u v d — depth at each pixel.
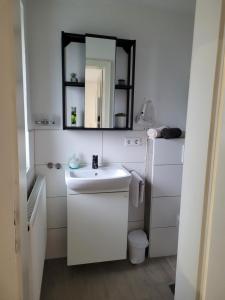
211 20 0.67
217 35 0.65
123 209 1.94
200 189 0.74
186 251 0.83
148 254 2.24
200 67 0.73
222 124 0.65
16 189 0.59
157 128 2.17
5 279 0.60
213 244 0.69
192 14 2.19
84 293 1.76
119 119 2.13
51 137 2.04
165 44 2.18
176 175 2.19
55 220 2.14
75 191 1.81
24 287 0.74
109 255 1.97
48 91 1.98
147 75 2.18
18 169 0.60
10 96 0.55
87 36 1.93
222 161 0.66
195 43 0.75
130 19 2.07
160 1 1.98
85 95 2.00
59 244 2.18
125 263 2.14
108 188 1.86
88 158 2.15
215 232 0.69
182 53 2.23
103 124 2.07
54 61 1.96
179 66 2.24
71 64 2.00
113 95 2.06
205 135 0.70
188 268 0.82
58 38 1.94
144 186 2.24
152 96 2.22
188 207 0.81
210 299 0.72
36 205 1.34
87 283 1.87
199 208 0.74
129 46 2.07
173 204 2.22
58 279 1.90
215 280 0.72
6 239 0.59
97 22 2.00
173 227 2.26
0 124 0.55
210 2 0.67
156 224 2.21
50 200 2.11
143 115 2.18
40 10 1.88
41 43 1.92
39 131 2.01
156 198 2.18
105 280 1.91
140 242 2.12
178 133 2.11
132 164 2.26
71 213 1.84
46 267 2.05
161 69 2.21
